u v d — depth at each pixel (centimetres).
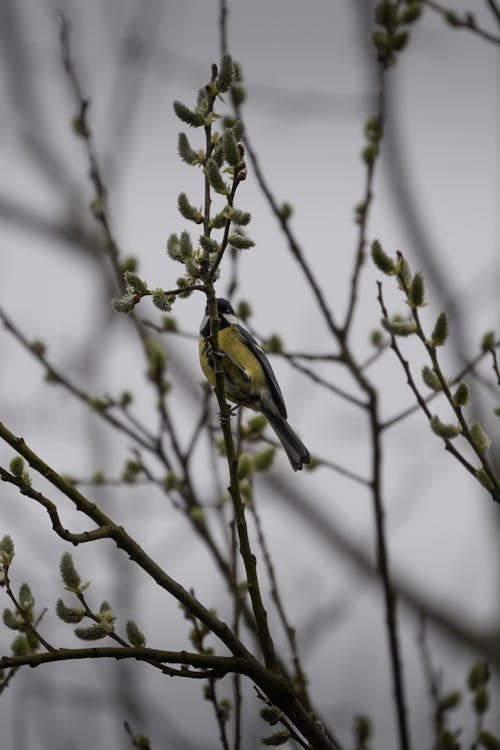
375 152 1008
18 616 563
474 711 731
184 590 585
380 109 1030
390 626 832
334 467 916
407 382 639
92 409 962
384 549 868
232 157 588
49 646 553
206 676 575
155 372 962
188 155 614
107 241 1058
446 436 631
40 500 560
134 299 602
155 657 563
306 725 589
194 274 605
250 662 584
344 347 979
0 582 564
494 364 660
